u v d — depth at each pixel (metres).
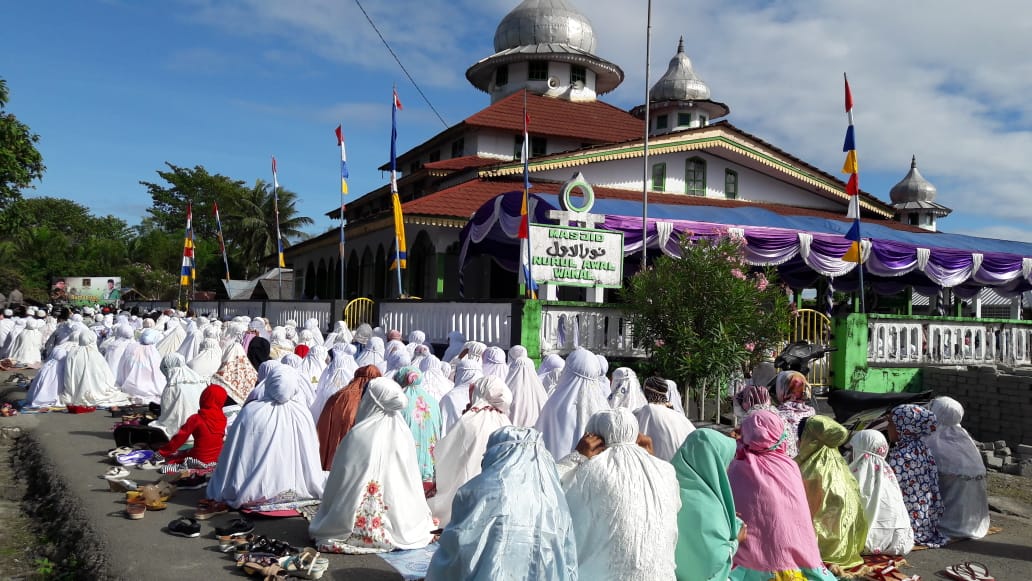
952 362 14.55
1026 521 7.89
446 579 3.91
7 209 25.16
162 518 6.58
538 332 12.06
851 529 5.76
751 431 5.28
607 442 4.66
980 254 18.97
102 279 52.28
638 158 21.72
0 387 15.88
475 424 6.52
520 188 19.94
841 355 13.20
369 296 25.09
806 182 23.22
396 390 5.94
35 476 8.59
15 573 5.95
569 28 27.23
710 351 11.36
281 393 6.81
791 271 20.84
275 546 5.66
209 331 14.16
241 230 57.41
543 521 3.92
